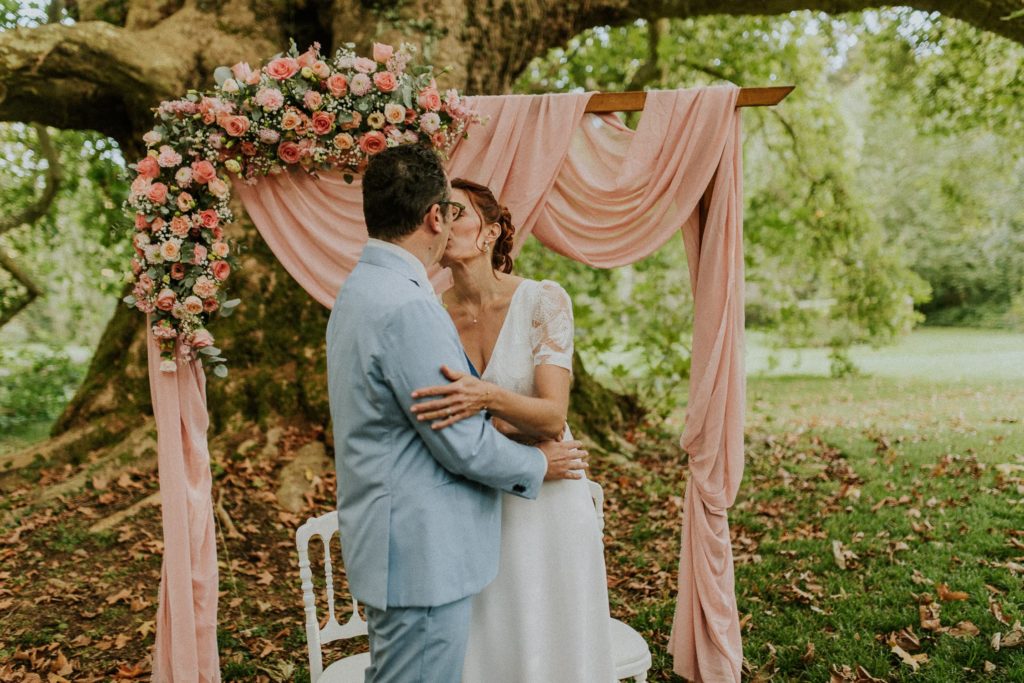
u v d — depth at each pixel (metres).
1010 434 7.11
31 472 5.62
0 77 4.98
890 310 9.82
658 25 8.43
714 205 3.00
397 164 1.96
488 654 2.15
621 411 7.99
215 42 5.79
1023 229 17.75
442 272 3.01
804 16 9.16
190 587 2.80
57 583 4.08
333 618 2.62
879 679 3.04
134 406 6.11
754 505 5.54
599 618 2.24
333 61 2.88
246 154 2.87
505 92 6.26
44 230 10.42
